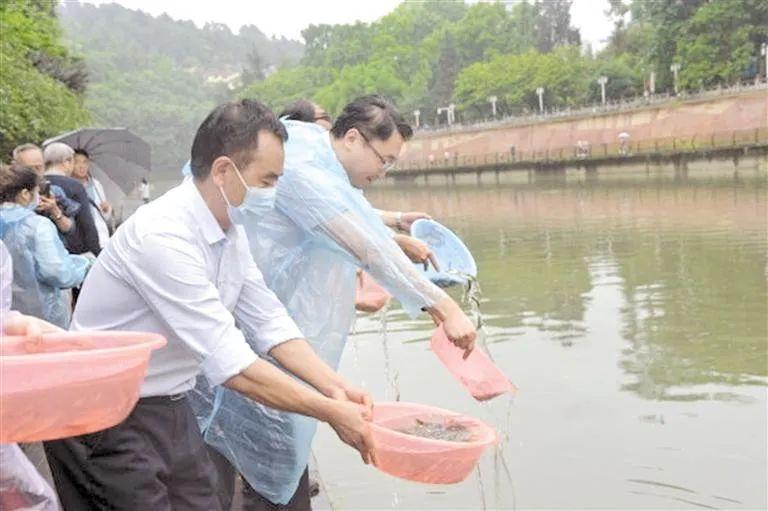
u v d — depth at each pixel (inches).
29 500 101.2
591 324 425.1
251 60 5324.8
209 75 7180.1
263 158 103.3
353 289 137.3
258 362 101.2
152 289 100.0
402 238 157.6
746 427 265.3
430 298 126.8
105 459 101.1
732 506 211.8
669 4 2022.6
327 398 102.6
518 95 2635.3
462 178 2385.6
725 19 1868.8
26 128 544.7
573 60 2655.0
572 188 1668.3
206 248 105.2
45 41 803.4
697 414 279.0
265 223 128.9
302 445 129.2
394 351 370.6
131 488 101.2
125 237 102.2
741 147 1621.6
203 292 100.5
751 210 936.3
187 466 106.0
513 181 2170.3
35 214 185.6
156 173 3767.2
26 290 183.5
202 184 105.0
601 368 342.0
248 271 113.0
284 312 115.1
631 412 283.9
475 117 2864.2
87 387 83.1
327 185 124.8
